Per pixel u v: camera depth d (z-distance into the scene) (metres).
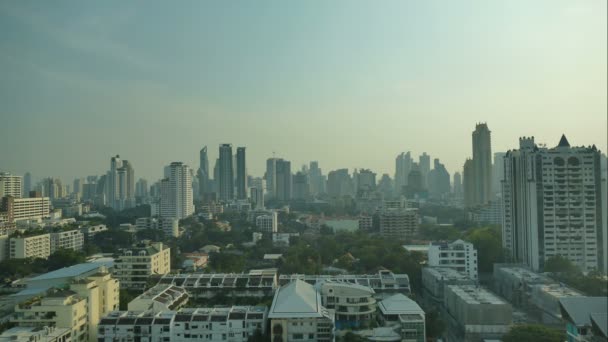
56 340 184.50
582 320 185.25
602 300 193.25
